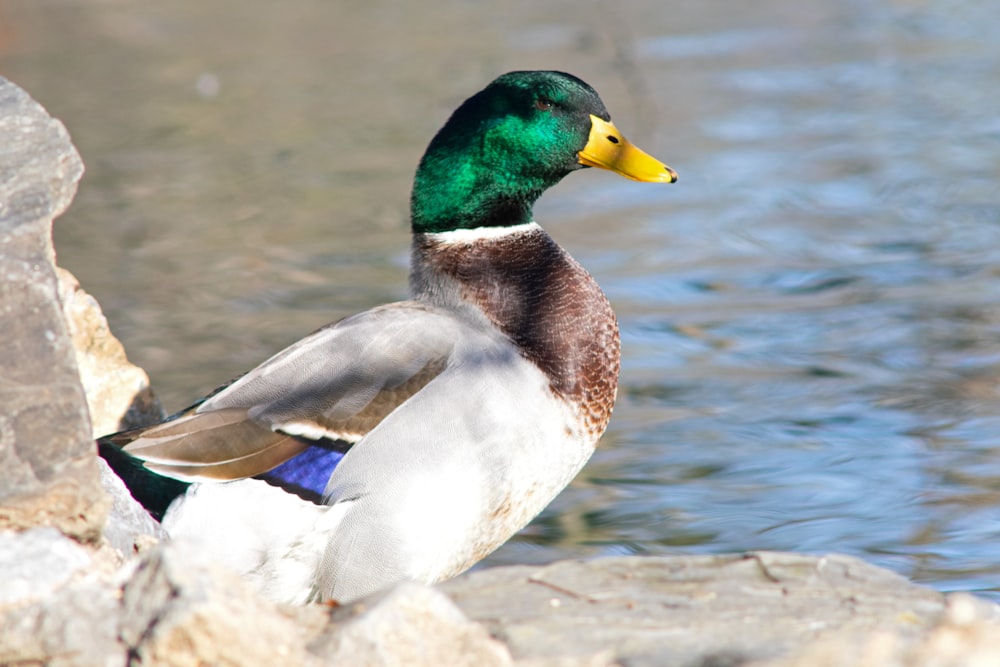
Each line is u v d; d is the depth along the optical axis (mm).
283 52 28859
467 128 8070
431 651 4664
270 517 6617
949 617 4980
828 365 12531
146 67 27578
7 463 5191
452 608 4750
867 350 12875
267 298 15109
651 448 10867
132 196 19562
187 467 6605
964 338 13086
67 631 4562
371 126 23078
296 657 4504
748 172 19719
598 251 16422
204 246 17125
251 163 21094
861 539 9172
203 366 12977
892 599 5258
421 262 8086
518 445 6996
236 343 13656
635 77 25766
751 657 4793
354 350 6988
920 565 8750
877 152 20406
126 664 4512
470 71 26516
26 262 5387
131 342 13688
